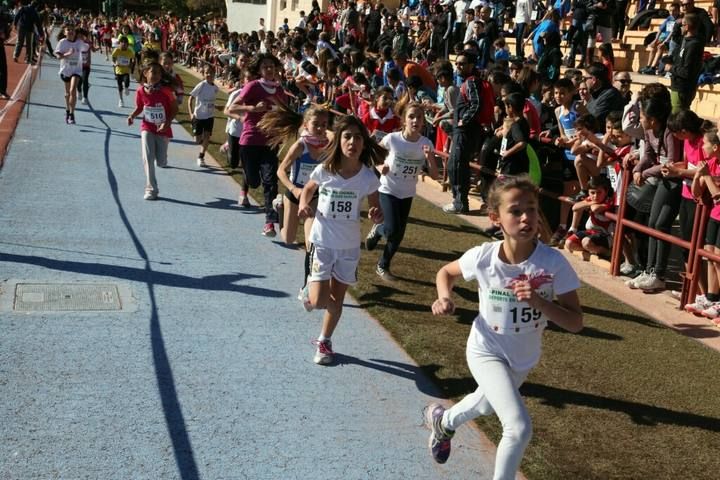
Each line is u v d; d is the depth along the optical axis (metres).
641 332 6.79
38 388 4.98
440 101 12.79
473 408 4.14
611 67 13.14
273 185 9.08
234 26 48.72
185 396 5.05
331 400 5.18
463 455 4.61
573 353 6.21
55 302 6.43
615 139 8.76
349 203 5.53
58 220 8.93
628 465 4.55
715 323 7.02
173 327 6.15
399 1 30.09
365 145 5.57
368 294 7.27
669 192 7.70
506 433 3.71
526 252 3.87
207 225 9.34
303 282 7.51
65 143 14.04
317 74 15.45
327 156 5.52
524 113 9.73
